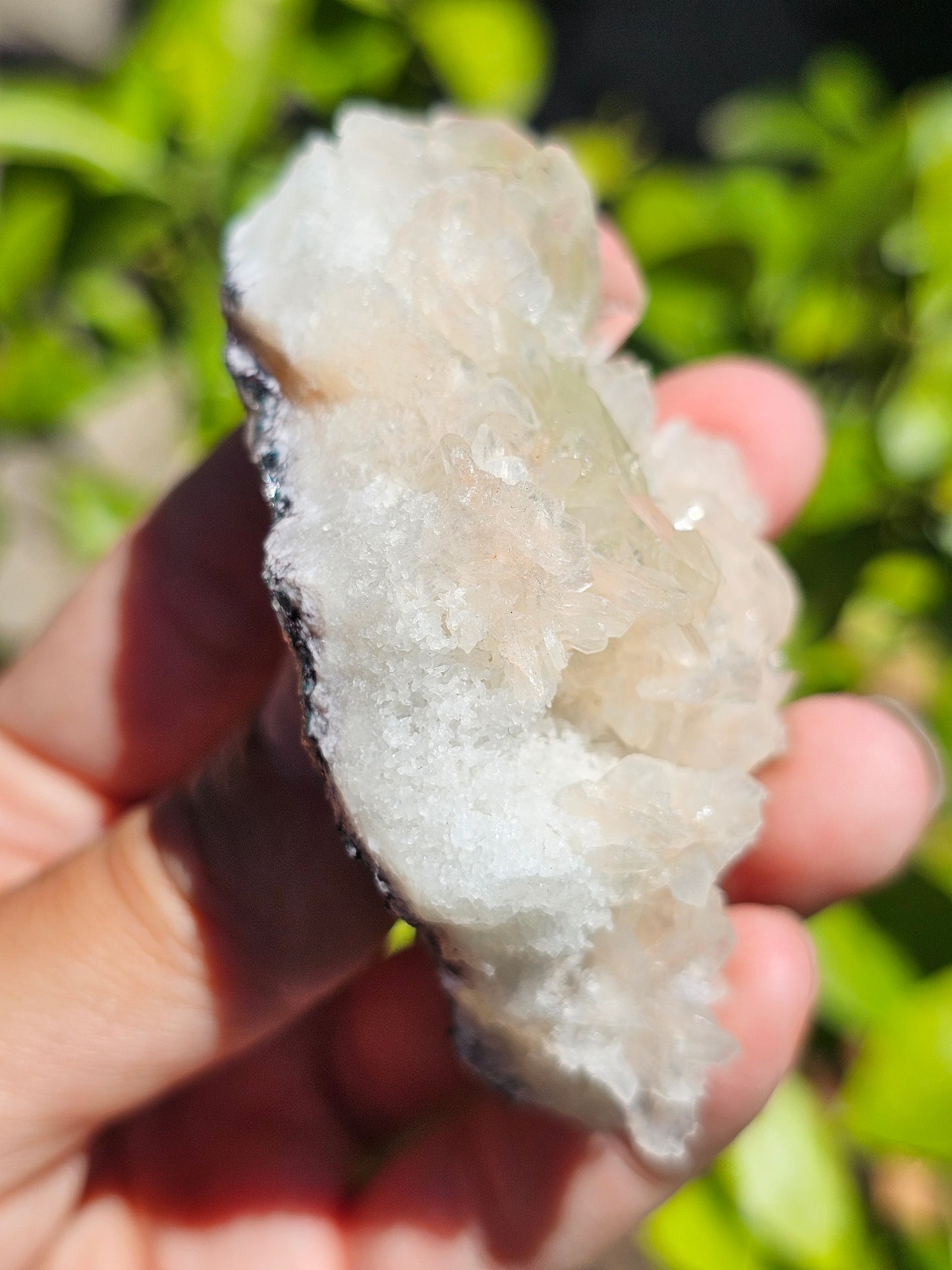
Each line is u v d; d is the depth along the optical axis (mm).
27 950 60
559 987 56
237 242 61
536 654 49
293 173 61
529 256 58
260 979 61
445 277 54
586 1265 83
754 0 225
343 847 57
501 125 64
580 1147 79
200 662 87
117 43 235
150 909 59
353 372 54
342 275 56
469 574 49
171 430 186
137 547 86
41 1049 60
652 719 55
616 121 226
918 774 82
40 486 169
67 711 88
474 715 51
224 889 58
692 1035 58
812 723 83
